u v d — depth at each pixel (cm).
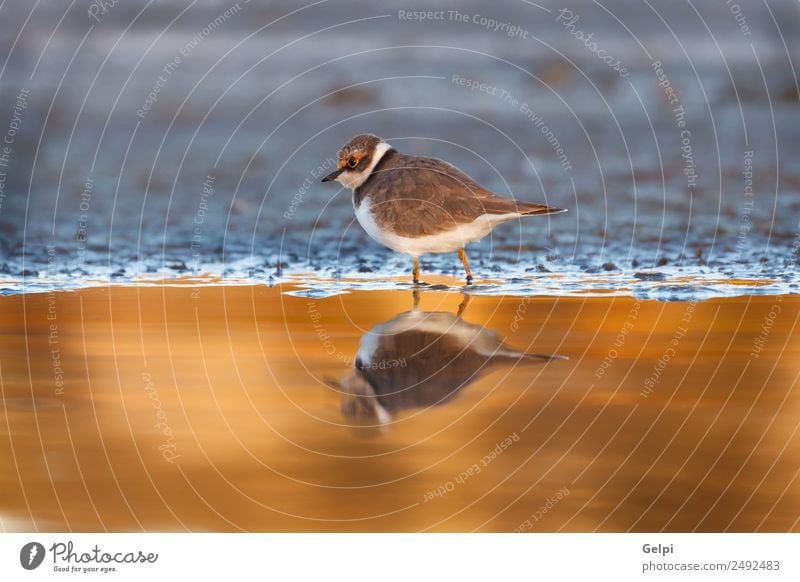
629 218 1822
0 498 782
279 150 2369
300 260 1578
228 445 869
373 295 1346
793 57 3177
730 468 823
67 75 2866
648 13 3434
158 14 3250
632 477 812
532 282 1413
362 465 833
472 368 1048
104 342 1137
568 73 3050
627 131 2562
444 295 1341
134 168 2222
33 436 880
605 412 930
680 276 1438
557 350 1102
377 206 1377
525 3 3409
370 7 3362
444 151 2350
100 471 822
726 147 2402
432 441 878
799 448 855
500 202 1357
